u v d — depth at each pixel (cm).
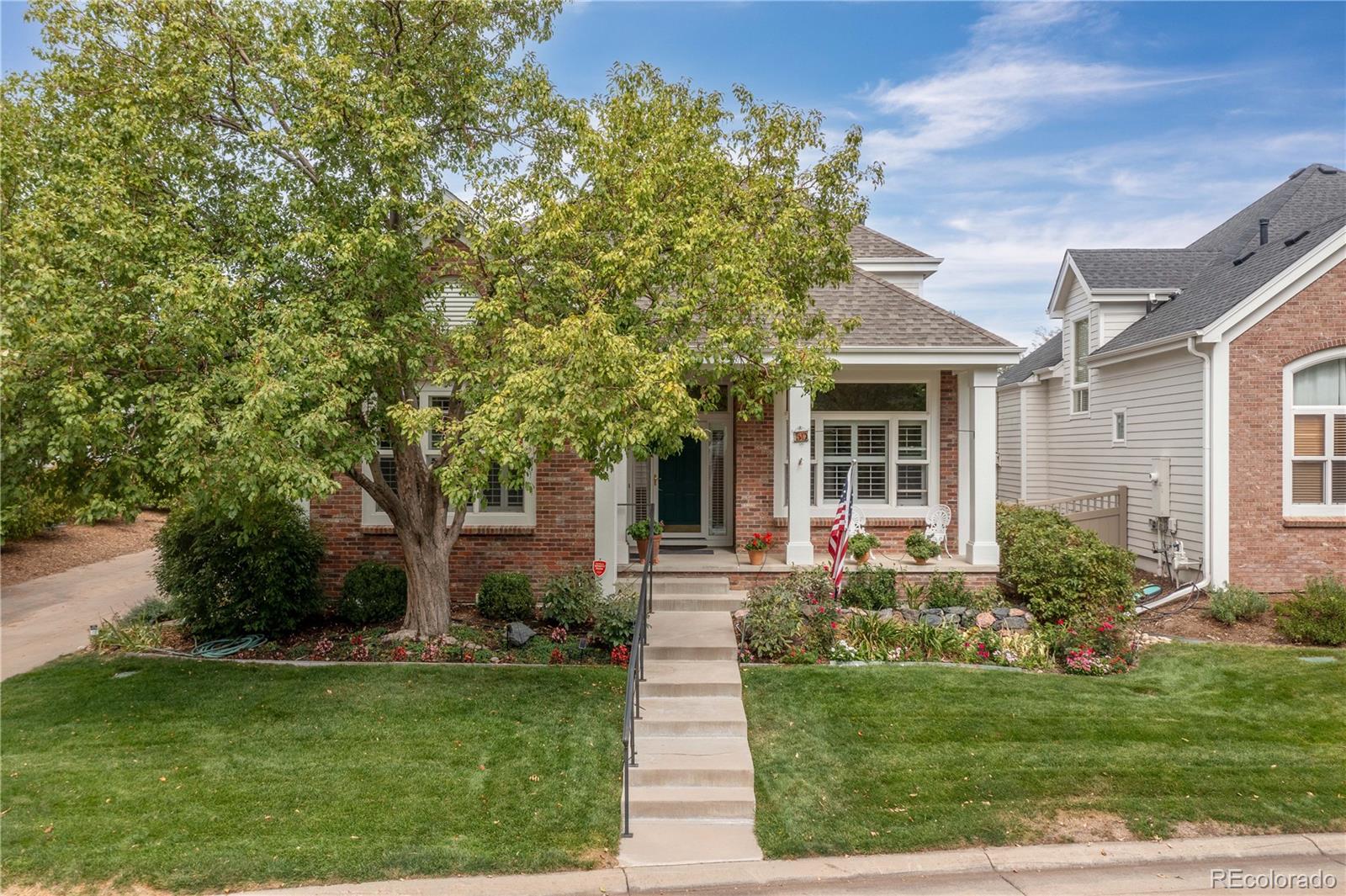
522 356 749
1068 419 1923
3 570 1747
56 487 805
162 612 1206
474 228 866
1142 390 1551
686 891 558
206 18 849
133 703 864
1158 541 1461
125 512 736
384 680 929
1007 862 584
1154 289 1705
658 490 1463
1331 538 1294
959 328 1280
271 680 932
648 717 805
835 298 1362
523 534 1255
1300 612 1110
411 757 738
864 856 597
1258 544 1301
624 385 757
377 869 567
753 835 633
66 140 784
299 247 805
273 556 1070
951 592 1180
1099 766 718
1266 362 1299
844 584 1184
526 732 793
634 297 865
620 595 1122
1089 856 589
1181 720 819
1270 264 1382
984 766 721
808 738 783
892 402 1430
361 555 1261
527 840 610
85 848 584
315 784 686
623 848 610
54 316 653
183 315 721
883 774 711
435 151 930
